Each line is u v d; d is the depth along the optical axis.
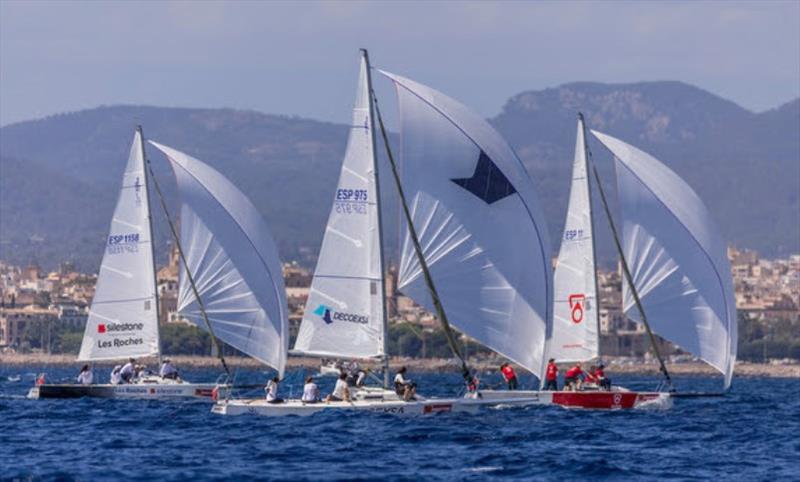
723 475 131.62
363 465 133.75
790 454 151.12
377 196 167.75
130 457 140.75
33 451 147.12
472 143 167.12
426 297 167.50
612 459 142.25
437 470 131.12
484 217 168.00
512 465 134.88
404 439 153.12
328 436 155.12
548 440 157.12
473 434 158.50
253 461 136.88
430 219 167.12
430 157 166.75
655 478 129.12
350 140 168.50
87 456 142.12
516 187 168.88
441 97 167.25
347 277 168.25
